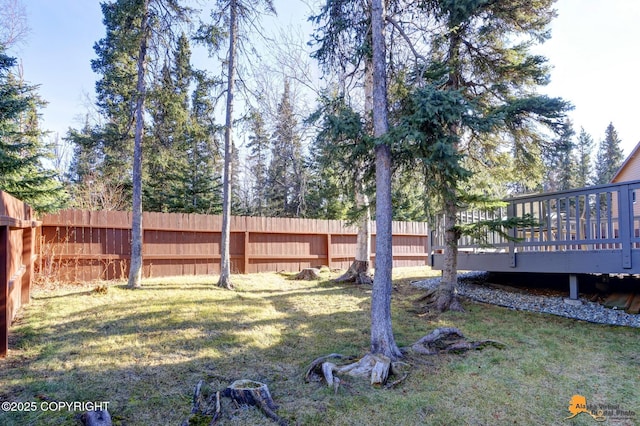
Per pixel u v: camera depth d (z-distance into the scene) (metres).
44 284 7.50
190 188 16.88
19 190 7.16
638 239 5.52
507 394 3.44
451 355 4.45
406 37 4.80
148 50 7.76
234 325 5.48
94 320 5.32
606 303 6.35
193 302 6.50
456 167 4.25
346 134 4.54
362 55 5.11
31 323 5.09
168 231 9.48
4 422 2.79
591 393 3.46
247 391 3.20
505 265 7.38
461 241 8.43
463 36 6.59
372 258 12.66
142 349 4.39
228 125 8.37
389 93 5.45
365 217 8.66
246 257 10.52
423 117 4.06
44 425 2.79
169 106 7.85
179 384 3.59
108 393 3.34
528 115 6.15
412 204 9.09
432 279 9.47
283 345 4.85
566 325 5.66
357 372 3.79
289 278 9.95
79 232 8.42
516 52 6.68
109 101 10.05
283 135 14.49
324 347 4.80
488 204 6.27
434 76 5.87
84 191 15.20
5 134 7.16
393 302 7.36
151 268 9.21
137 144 7.71
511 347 4.72
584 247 8.14
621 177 16.44
